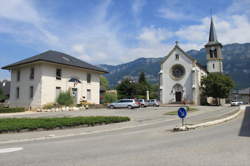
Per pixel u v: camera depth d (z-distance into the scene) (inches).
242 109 1251.8
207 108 1346.0
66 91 1309.1
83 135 466.9
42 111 1136.2
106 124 634.2
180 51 2022.6
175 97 1999.3
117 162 239.3
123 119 692.7
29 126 501.0
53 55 1391.5
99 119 624.7
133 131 499.5
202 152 276.5
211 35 2412.6
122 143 352.5
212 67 2349.9
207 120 635.5
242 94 3543.3
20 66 1374.3
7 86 2085.4
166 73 2046.0
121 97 2466.8
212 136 395.5
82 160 250.2
